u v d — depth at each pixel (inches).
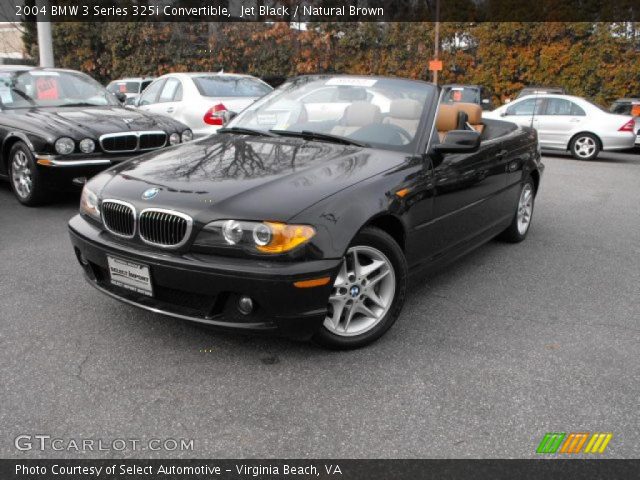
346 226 119.6
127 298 128.2
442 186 152.3
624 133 523.8
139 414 105.3
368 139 154.6
